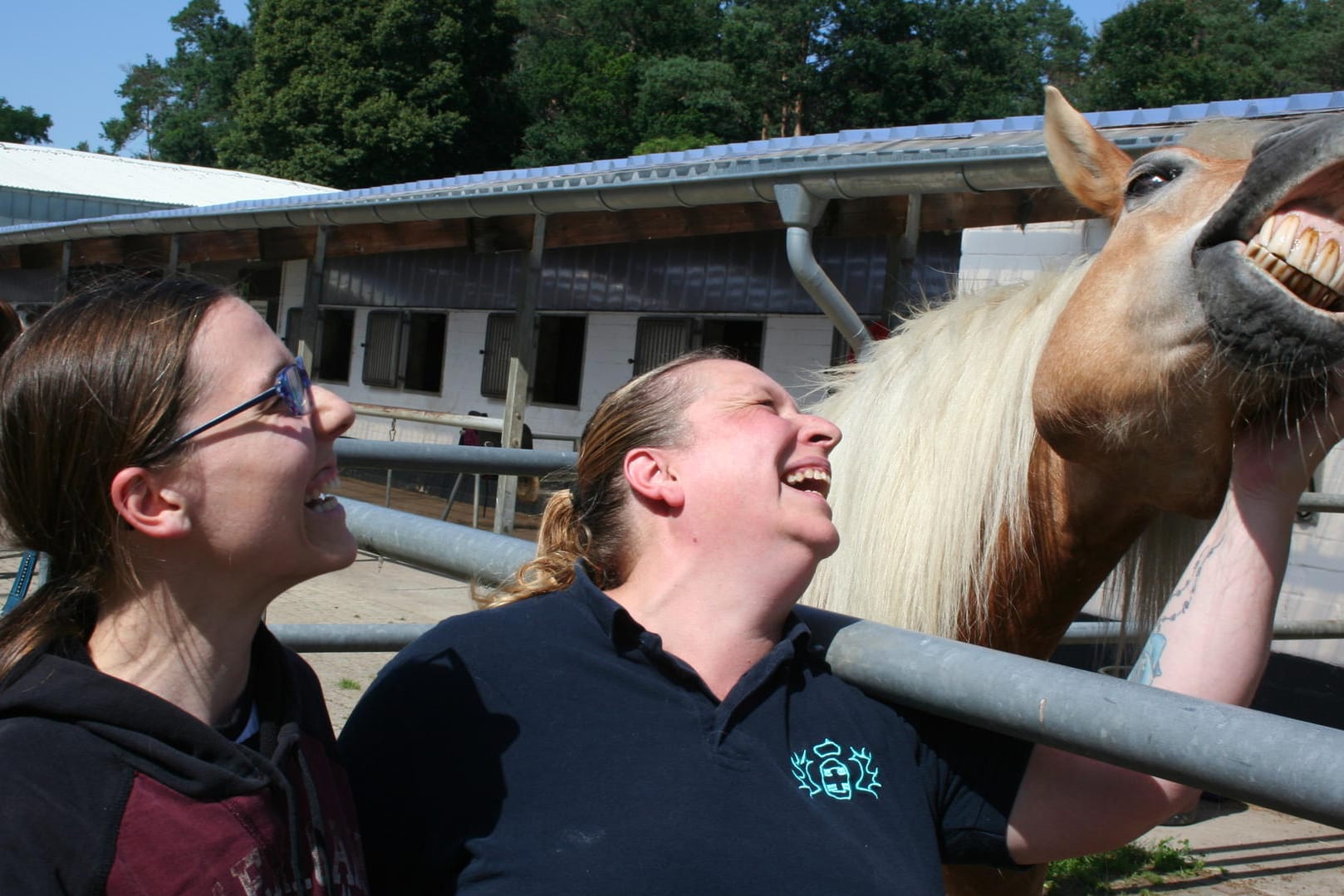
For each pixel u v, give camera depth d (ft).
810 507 4.33
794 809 3.94
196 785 2.86
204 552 3.11
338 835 3.37
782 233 33.55
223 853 2.86
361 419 49.47
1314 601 17.04
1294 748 2.97
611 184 20.34
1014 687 3.69
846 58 107.14
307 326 33.09
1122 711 3.37
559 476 7.91
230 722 3.26
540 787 3.90
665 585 4.43
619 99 111.45
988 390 6.26
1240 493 4.55
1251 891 12.03
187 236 39.81
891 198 19.24
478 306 43.88
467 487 42.04
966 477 6.17
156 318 3.04
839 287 31.09
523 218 28.45
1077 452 5.35
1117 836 4.55
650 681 4.12
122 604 3.15
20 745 2.74
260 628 3.52
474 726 4.05
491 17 104.94
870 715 4.37
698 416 4.48
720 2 128.36
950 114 107.96
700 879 3.73
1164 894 11.88
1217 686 4.23
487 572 5.48
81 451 2.95
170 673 3.14
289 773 3.24
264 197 76.95
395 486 46.29
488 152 110.01
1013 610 6.24
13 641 2.97
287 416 3.19
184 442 3.00
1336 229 4.11
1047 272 6.66
